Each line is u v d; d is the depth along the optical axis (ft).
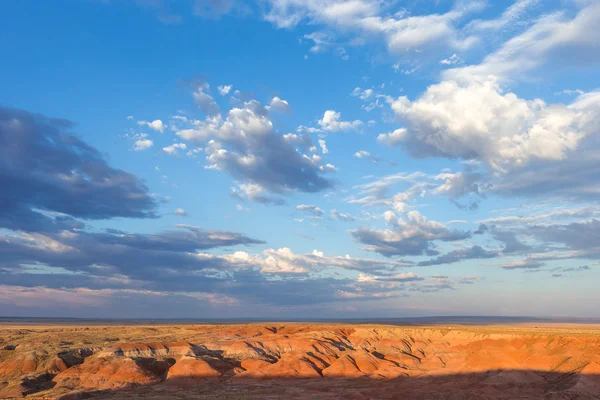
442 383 510.99
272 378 559.79
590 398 437.58
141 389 507.71
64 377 533.96
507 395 459.32
